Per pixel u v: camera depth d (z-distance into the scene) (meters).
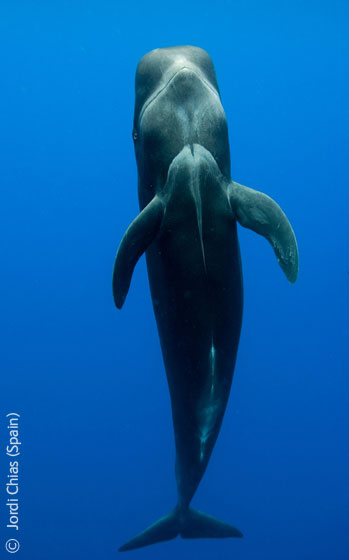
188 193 4.92
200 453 6.09
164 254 5.21
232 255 5.20
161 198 5.07
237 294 5.37
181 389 5.75
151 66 5.33
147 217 4.93
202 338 5.29
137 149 5.66
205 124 5.01
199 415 5.74
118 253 4.78
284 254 4.76
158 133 5.05
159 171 5.10
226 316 5.30
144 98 5.36
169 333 5.58
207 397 5.61
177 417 6.07
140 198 5.73
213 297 5.16
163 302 5.50
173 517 7.85
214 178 4.98
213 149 5.02
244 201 4.99
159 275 5.41
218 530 7.84
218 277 5.12
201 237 4.97
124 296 5.11
